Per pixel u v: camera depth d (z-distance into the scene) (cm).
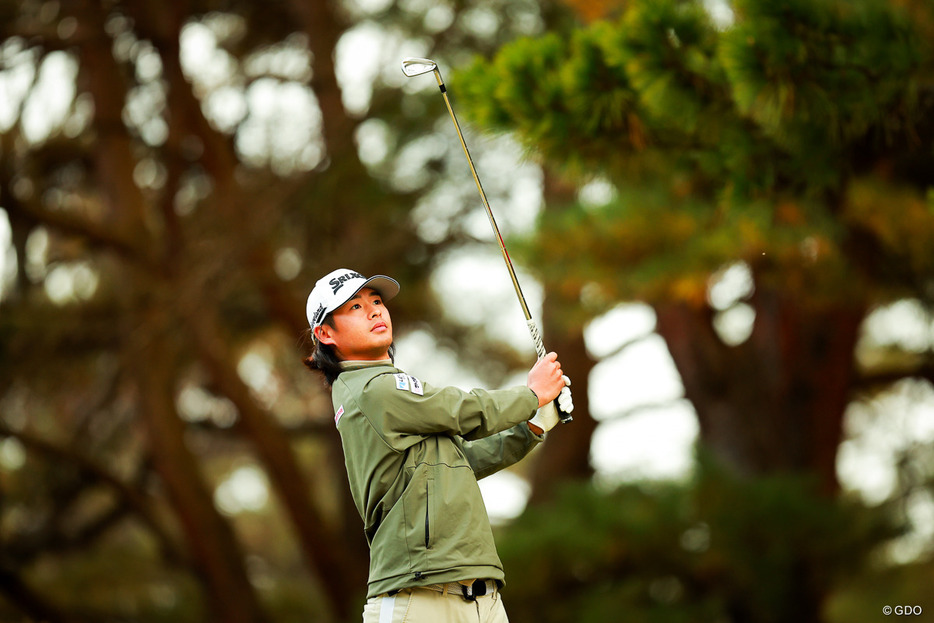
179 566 5650
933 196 1956
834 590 3722
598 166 2072
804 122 1830
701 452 3781
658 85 1838
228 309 4947
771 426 4453
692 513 3656
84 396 5147
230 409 5900
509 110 1958
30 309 4431
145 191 5084
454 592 1170
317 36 4744
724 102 1892
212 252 4312
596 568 3641
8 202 4275
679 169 2105
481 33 4497
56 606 5100
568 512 3806
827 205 2475
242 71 4984
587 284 3175
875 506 3844
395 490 1187
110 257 4956
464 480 1191
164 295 4303
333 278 1259
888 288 2950
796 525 3519
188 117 4569
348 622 4497
